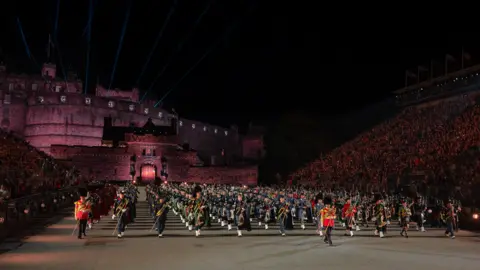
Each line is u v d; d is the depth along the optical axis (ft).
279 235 84.12
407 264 52.29
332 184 210.79
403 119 240.53
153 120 434.30
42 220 106.32
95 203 92.84
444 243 73.56
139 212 137.08
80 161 334.44
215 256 57.26
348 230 92.84
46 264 50.85
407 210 84.99
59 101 395.75
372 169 194.39
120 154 344.28
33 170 138.31
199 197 85.76
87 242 71.15
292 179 275.80
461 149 153.17
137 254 58.75
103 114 407.03
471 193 123.34
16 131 390.83
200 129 440.86
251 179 363.15
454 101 224.94
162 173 345.31
